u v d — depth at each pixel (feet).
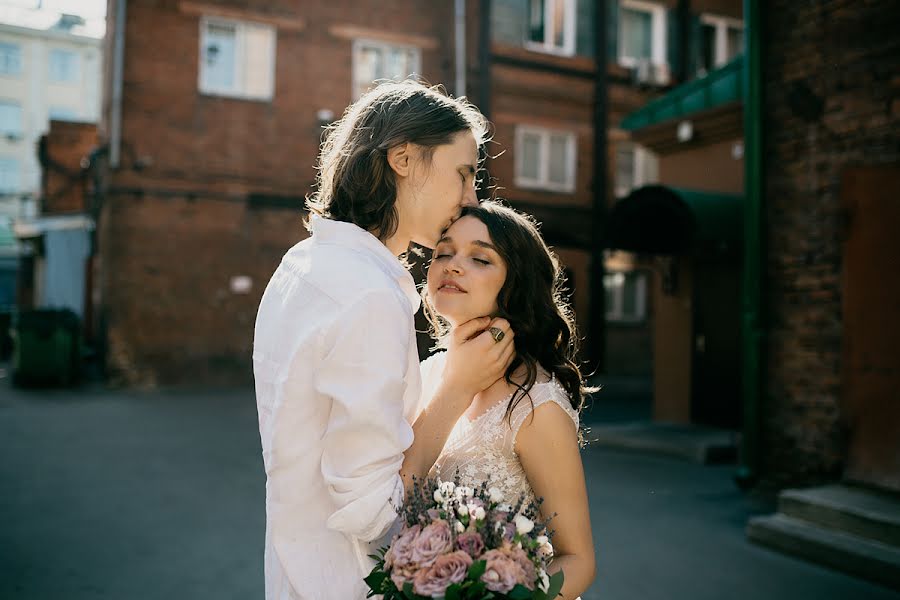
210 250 47.34
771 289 18.74
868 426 16.06
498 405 5.19
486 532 4.33
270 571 4.81
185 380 46.57
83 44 134.51
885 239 15.71
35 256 85.30
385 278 4.47
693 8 58.80
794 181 18.10
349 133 5.09
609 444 27.25
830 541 14.16
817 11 17.49
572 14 55.42
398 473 4.38
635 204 27.78
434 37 52.34
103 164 51.11
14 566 13.92
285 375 4.36
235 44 47.88
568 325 5.58
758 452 19.01
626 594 12.77
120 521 16.92
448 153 4.92
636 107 57.26
